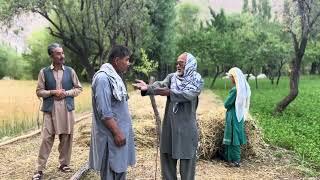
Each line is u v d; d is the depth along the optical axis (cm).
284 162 970
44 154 771
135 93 2367
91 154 597
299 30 1781
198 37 4022
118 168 573
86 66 3431
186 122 673
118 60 582
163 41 4222
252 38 3997
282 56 3988
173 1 4244
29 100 2206
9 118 1498
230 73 934
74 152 989
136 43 3338
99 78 564
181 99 657
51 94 764
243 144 959
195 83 665
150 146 1025
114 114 576
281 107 1805
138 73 3569
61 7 3128
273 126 1382
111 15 2997
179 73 675
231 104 917
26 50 5047
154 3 3788
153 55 4259
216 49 3950
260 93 3172
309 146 1078
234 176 851
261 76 6284
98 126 575
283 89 3697
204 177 836
